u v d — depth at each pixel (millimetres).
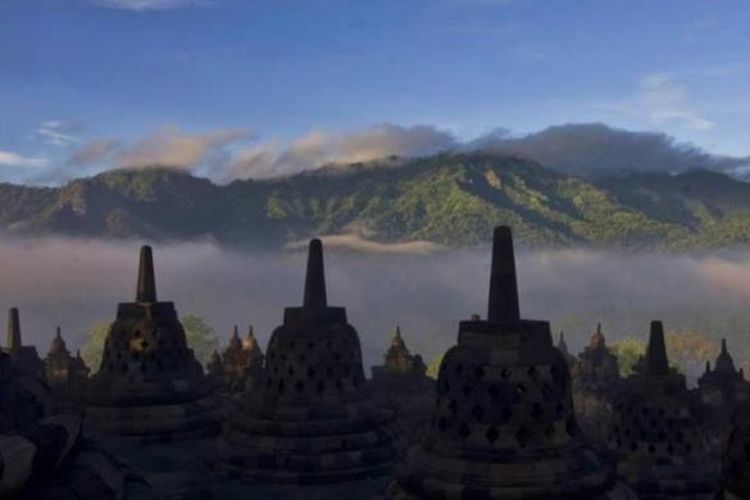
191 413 32062
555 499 17438
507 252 18938
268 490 25344
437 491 17781
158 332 32688
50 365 53625
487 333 18656
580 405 51500
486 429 18094
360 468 26422
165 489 23938
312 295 28031
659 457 28062
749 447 13344
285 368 27344
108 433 30844
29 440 12805
